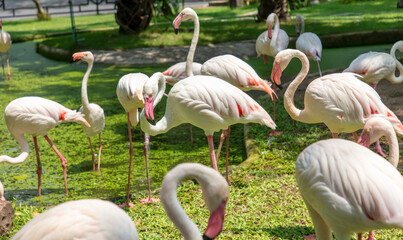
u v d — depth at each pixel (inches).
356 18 722.2
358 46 577.3
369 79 274.8
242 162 241.9
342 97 185.9
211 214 98.0
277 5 708.7
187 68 263.0
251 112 197.3
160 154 267.6
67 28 839.7
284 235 157.0
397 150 135.5
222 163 248.8
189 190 206.5
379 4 927.0
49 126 224.7
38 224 94.6
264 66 491.5
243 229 163.2
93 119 244.7
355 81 188.7
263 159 232.2
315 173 119.2
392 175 113.7
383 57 272.4
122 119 336.5
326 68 457.1
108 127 319.9
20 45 717.9
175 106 201.8
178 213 97.3
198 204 190.5
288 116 302.8
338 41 578.6
